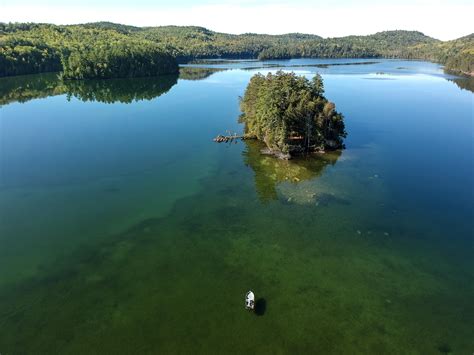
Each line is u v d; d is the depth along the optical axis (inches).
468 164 3548.2
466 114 5497.1
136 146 4126.5
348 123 4938.5
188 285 1935.3
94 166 3543.3
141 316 1734.7
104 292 1891.0
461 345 1612.9
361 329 1681.8
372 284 1966.0
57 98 6737.2
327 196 2888.8
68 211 2694.4
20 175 3316.9
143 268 2073.1
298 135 3991.1
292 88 3900.1
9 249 2241.6
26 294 1884.8
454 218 2608.3
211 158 3722.9
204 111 5718.5
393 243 2319.1
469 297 1888.5
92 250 2240.4
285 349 1567.4
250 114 4488.2
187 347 1568.7
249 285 1939.0
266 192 2955.2
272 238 2351.1
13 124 5000.0
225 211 2677.2
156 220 2573.8
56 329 1670.8
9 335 1643.7
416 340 1633.9
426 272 2068.2
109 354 1540.4
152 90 7657.5
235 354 1541.6
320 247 2266.2
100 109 5910.4
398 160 3649.1
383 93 7165.4
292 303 1819.6
